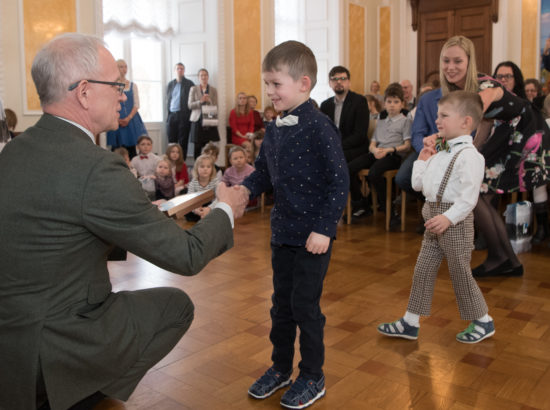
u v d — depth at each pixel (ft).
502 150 10.77
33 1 19.36
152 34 25.88
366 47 35.09
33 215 4.17
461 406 5.97
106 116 4.75
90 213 4.21
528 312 8.95
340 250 13.55
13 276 4.25
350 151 17.60
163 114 27.58
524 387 6.41
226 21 26.32
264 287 10.45
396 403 6.06
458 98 7.34
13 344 4.30
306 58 5.70
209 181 17.58
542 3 31.09
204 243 4.83
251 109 26.55
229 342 7.82
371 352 7.46
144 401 6.18
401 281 10.82
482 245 13.37
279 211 6.07
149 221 4.44
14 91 19.19
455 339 7.89
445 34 34.50
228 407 6.04
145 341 5.09
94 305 4.63
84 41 4.58
